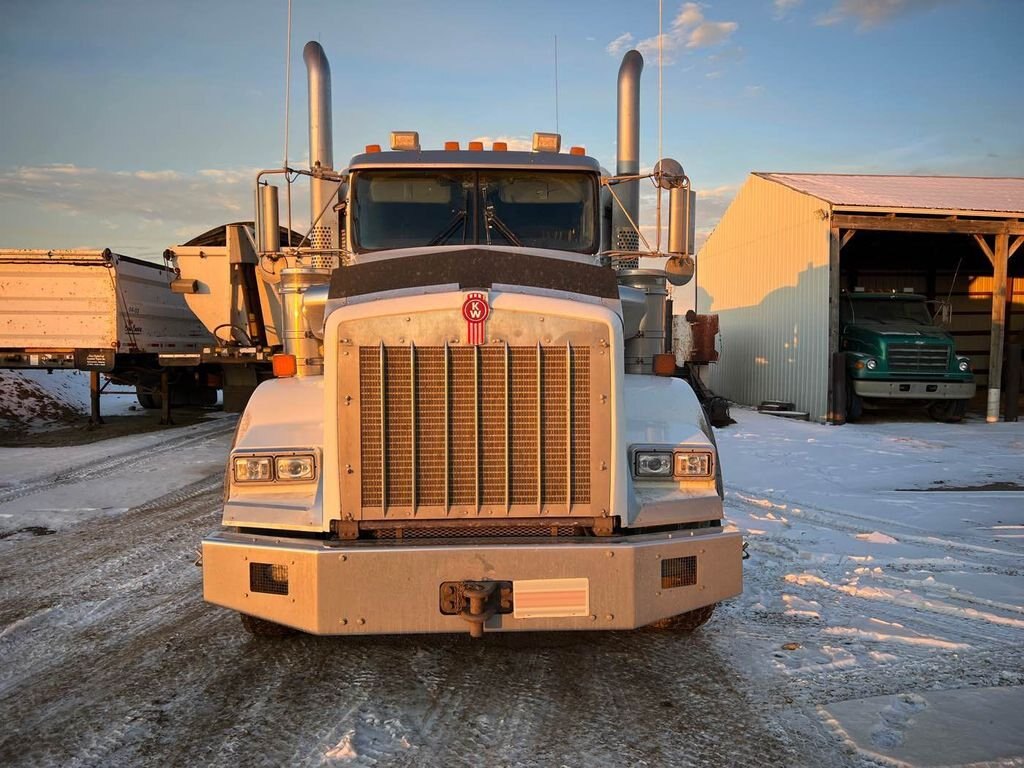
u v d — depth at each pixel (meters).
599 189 5.26
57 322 13.12
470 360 3.25
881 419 16.20
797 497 7.99
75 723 3.17
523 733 3.08
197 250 15.11
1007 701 3.32
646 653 3.89
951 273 22.86
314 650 3.95
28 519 7.02
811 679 3.57
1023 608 4.52
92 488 8.48
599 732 3.09
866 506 7.53
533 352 3.27
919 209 15.19
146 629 4.26
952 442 12.20
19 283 13.02
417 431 3.25
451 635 4.17
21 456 10.66
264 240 5.20
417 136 5.31
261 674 3.65
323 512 3.28
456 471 3.28
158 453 11.04
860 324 16.12
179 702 3.36
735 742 3.00
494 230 5.13
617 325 3.32
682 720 3.18
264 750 2.94
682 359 17.53
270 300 13.81
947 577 5.12
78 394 19.56
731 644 4.00
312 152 6.27
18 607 4.63
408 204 5.14
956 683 3.51
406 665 3.75
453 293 3.26
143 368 14.47
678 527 3.56
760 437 12.84
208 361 13.71
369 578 3.15
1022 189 18.34
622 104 6.50
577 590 3.19
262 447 3.47
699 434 3.72
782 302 17.38
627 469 3.42
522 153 5.21
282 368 4.32
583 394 3.31
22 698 3.41
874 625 4.26
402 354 3.23
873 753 2.88
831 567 5.37
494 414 3.27
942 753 2.87
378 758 2.88
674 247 5.15
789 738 3.02
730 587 3.49
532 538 3.30
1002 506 7.52
